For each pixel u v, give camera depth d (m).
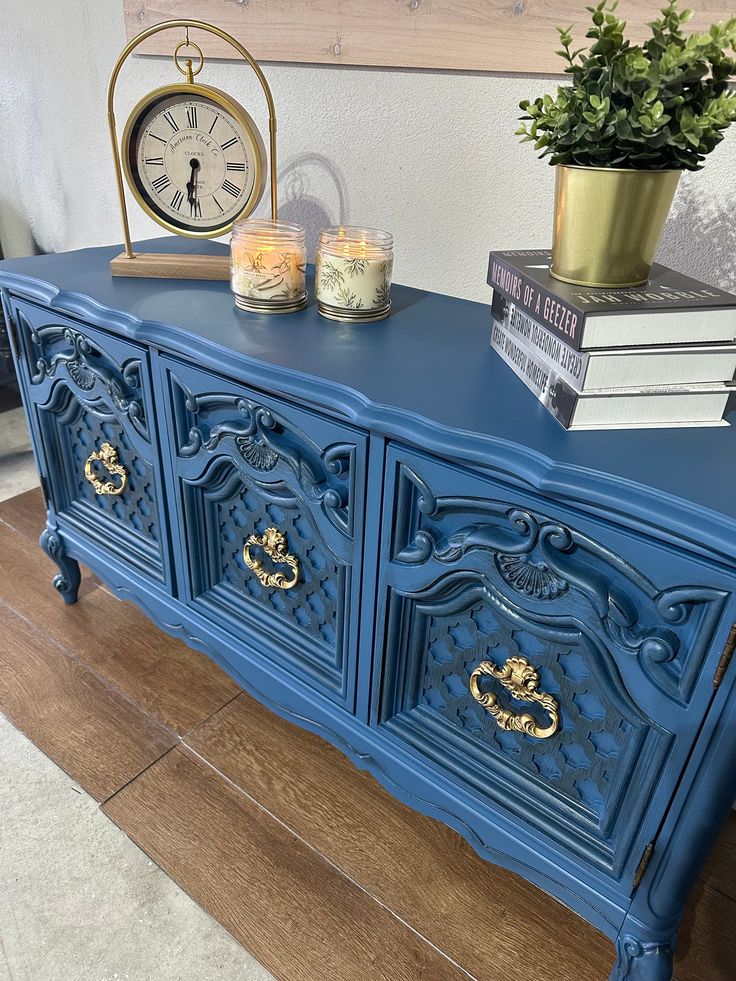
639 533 0.60
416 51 0.98
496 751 0.82
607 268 0.70
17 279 1.05
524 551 0.67
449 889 0.97
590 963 0.89
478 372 0.80
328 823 1.05
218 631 1.07
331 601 0.90
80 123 1.46
